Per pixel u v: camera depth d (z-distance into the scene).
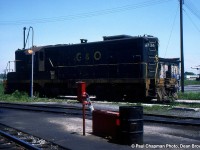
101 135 10.30
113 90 23.83
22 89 31.55
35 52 29.47
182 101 22.78
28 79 30.25
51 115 16.38
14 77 32.03
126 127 8.84
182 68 30.47
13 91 32.69
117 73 23.12
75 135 10.41
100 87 24.55
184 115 15.30
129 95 22.98
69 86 26.50
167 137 9.95
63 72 27.03
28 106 21.70
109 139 9.64
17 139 9.13
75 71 26.03
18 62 31.50
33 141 9.56
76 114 16.52
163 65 23.02
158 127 12.07
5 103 24.38
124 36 23.44
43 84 28.86
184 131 11.12
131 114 8.83
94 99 25.83
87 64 25.00
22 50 31.11
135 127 8.82
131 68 22.33
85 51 25.17
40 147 8.62
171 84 22.81
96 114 10.59
